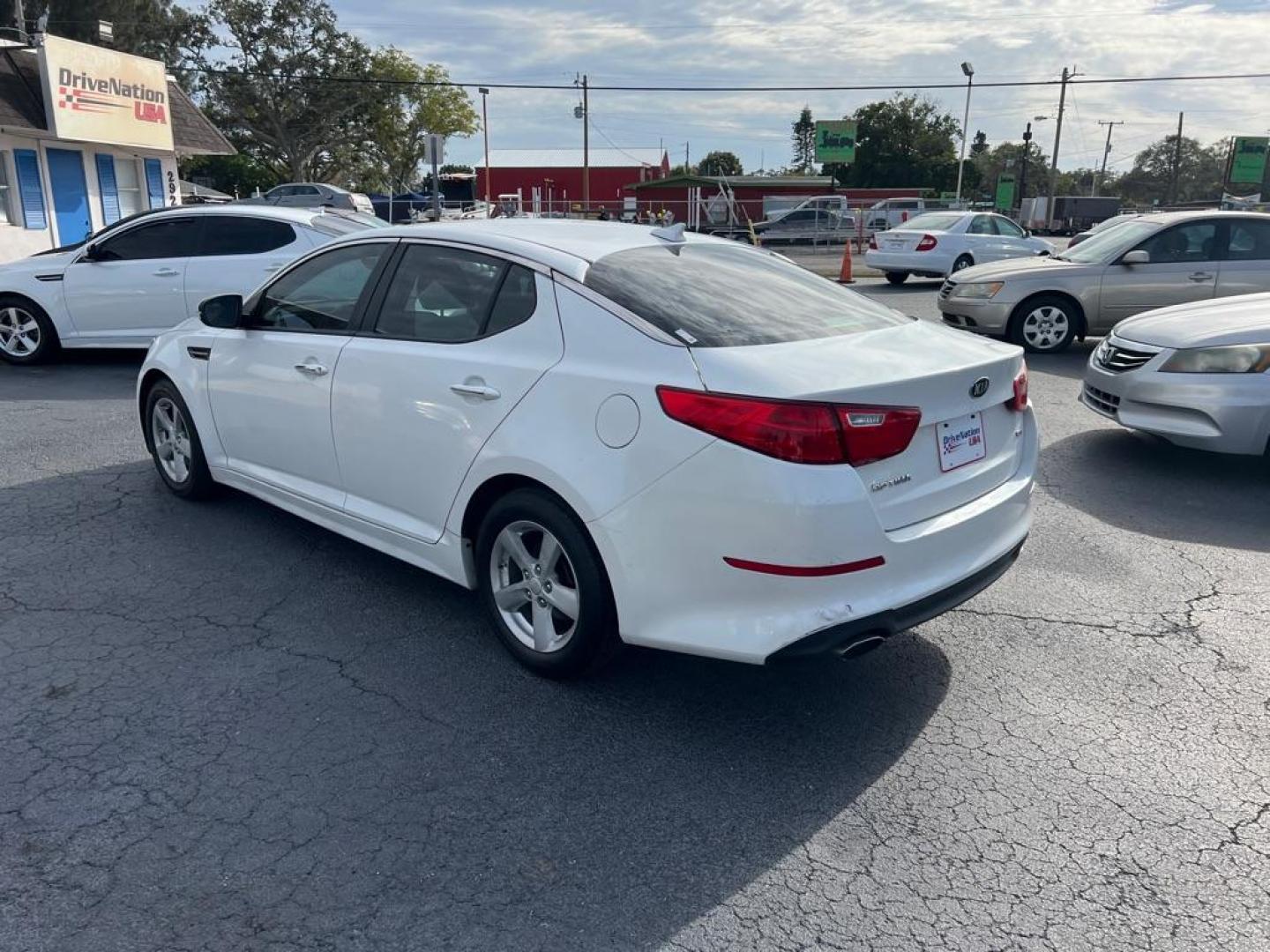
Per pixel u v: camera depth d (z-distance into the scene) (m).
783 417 2.87
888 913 2.53
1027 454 3.80
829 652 2.94
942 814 2.94
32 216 18.12
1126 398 6.57
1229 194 64.06
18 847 2.69
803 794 3.03
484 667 3.76
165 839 2.74
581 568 3.35
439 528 3.87
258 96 48.00
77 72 18.14
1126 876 2.68
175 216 9.22
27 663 3.72
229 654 3.82
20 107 17.22
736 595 2.99
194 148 23.09
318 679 3.65
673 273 3.68
